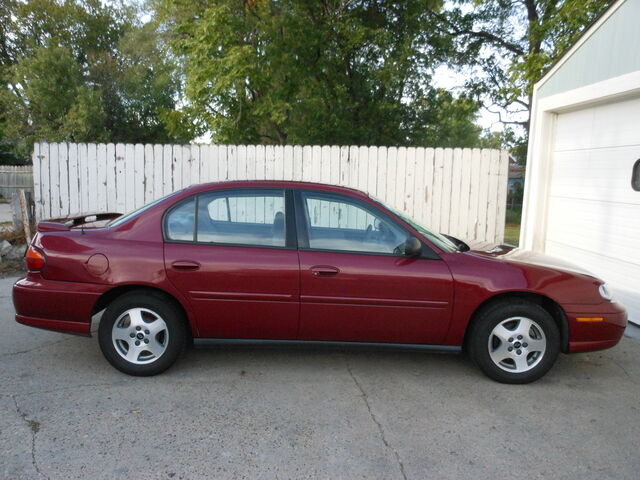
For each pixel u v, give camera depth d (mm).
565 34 12789
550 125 7250
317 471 2633
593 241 6285
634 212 5547
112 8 32750
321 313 3730
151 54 28094
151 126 30359
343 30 15852
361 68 17516
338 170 8219
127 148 8172
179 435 2963
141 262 3680
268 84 14836
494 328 3734
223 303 3713
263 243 3797
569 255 6840
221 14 13477
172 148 8180
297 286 3689
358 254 3764
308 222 3852
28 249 3844
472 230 8305
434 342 3822
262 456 2762
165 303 3730
